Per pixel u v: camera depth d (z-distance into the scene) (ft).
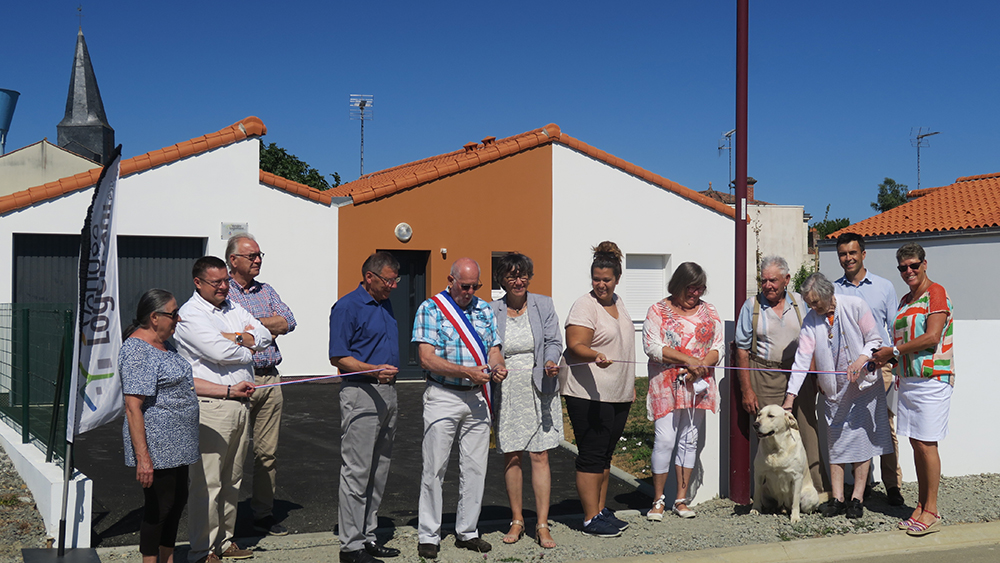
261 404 19.22
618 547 18.44
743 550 18.26
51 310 21.31
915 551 19.02
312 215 47.73
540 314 18.45
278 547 18.16
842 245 22.45
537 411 18.45
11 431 26.03
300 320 47.60
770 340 20.86
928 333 19.34
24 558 16.79
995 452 25.49
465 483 18.02
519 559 17.65
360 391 16.83
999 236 63.98
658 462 20.57
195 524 16.35
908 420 20.02
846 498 22.39
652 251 55.36
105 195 17.31
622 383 19.30
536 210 52.65
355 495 16.89
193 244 45.44
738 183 22.57
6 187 56.75
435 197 50.31
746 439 22.13
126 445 14.96
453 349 17.35
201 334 16.26
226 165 45.14
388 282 17.07
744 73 22.36
